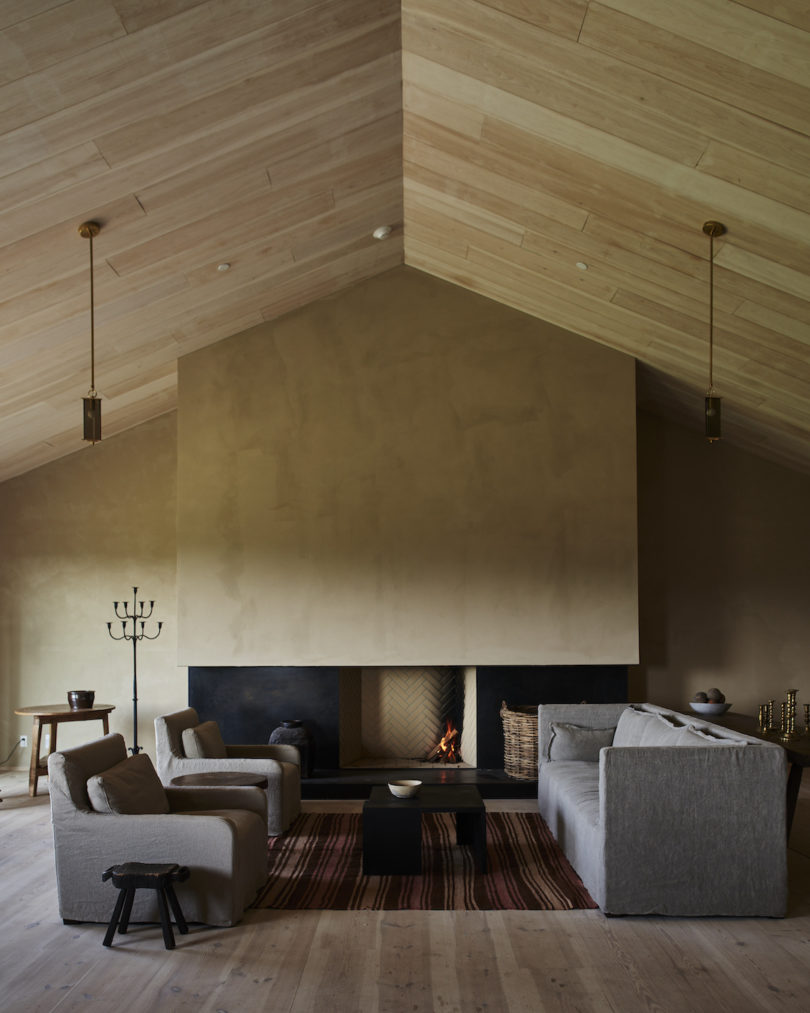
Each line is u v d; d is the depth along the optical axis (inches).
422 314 267.7
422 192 216.8
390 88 178.2
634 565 262.7
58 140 149.0
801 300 182.4
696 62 134.6
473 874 182.1
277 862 190.9
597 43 140.6
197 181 177.6
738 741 167.5
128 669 307.1
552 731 230.7
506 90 163.3
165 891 148.9
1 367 212.5
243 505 263.4
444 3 148.3
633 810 157.4
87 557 308.8
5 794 259.1
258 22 143.4
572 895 168.2
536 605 261.4
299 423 265.1
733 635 305.0
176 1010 121.0
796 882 176.6
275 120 171.0
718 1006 122.2
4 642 306.0
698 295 200.5
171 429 312.0
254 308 252.1
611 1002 123.3
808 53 123.8
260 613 261.4
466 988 127.8
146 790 167.9
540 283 238.4
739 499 307.1
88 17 127.8
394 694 291.1
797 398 230.8
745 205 161.5
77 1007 121.8
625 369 265.1
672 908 156.0
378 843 181.9
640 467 309.0
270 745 233.9
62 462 310.7
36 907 163.2
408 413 265.4
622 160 166.6
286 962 137.3
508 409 265.4
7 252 171.3
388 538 262.7
